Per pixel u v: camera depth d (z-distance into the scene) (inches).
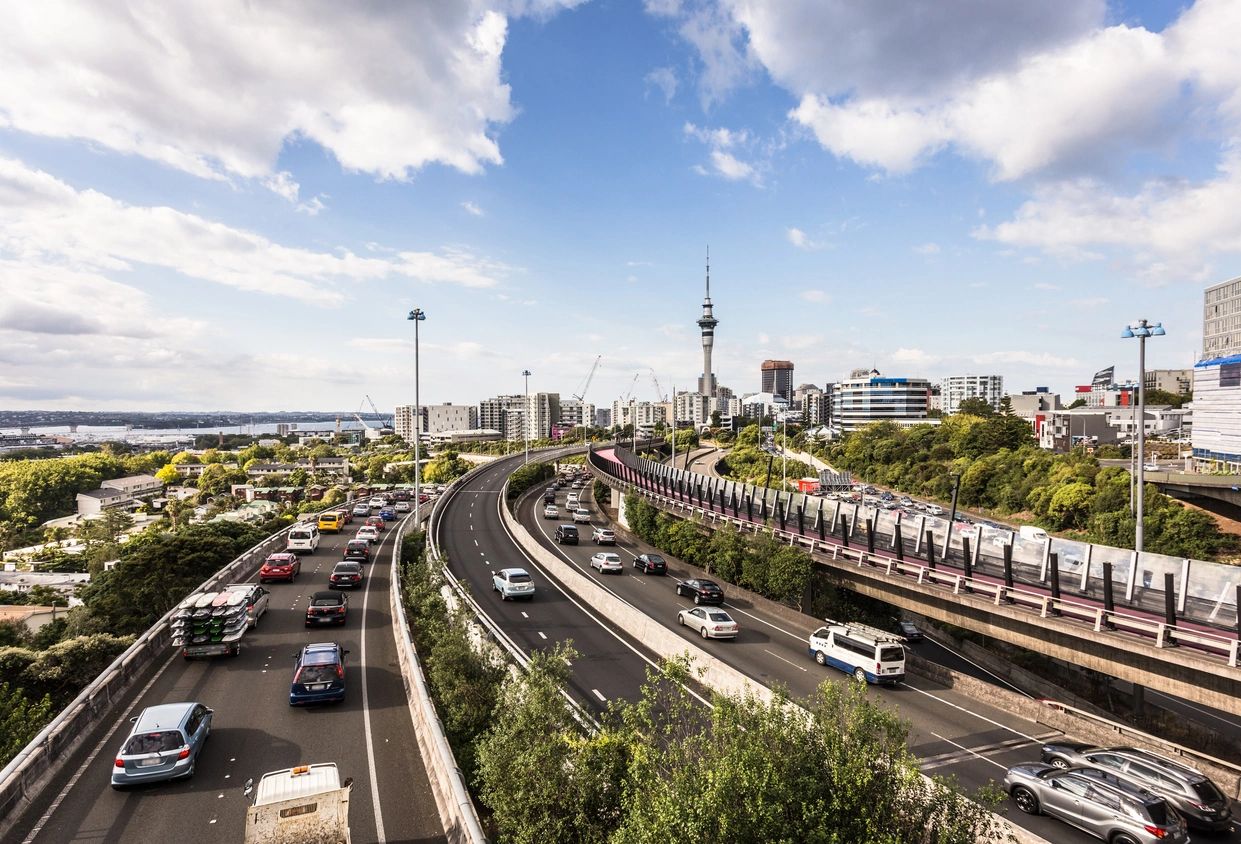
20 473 6825.8
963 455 4773.6
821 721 452.8
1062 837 657.6
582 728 603.5
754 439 6884.8
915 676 1176.2
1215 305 5753.0
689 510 2292.1
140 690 870.4
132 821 563.8
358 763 678.5
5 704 880.9
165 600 1556.3
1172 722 1168.8
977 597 1125.7
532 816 492.4
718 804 369.4
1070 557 1106.1
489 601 1615.4
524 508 3380.9
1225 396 3508.9
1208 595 898.7
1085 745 802.8
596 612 1544.0
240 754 692.7
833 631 1187.9
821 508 1658.5
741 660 1190.3
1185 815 672.4
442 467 6658.5
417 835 550.9
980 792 427.8
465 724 739.4
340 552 2057.1
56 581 3592.5
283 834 477.4
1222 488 2957.7
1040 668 1503.4
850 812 393.4
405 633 996.6
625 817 448.1
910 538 1486.2
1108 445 4739.2
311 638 1120.8
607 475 3408.0
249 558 1769.2
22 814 572.1
